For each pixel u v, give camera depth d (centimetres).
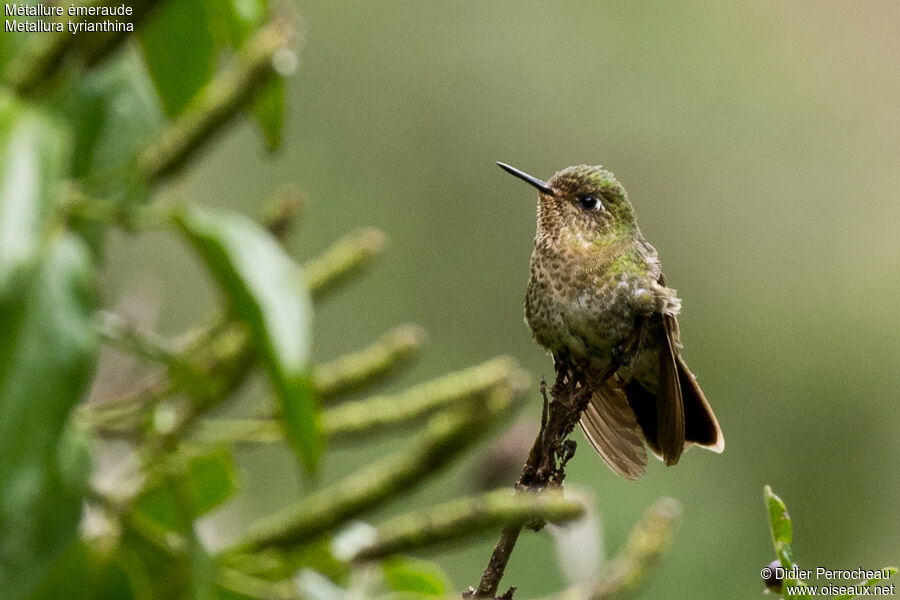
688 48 1659
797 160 1648
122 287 1189
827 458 1496
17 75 470
